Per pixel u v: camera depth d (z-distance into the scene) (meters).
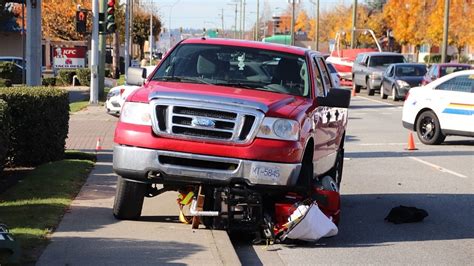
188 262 11.48
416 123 32.62
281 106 13.61
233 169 13.13
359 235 15.17
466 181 22.41
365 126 40.19
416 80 60.12
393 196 19.78
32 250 11.64
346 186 21.28
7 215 13.91
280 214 13.79
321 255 13.35
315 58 16.53
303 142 13.53
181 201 14.20
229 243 12.84
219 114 13.14
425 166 25.50
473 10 88.31
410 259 13.22
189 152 13.10
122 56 124.50
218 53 15.67
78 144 28.47
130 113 13.52
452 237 15.14
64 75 75.62
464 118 30.75
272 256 13.22
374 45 146.88
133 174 13.38
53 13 91.12
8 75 70.06
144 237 13.03
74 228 13.45
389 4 118.00
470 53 126.75
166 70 15.51
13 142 20.52
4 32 93.38
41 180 17.86
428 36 99.25
